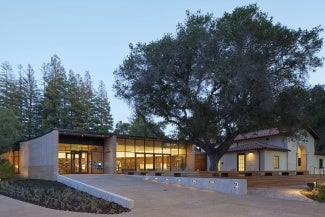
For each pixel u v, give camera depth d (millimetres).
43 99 58375
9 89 56344
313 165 43656
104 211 15188
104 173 37344
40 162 34125
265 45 24391
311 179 32375
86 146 37188
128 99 28469
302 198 20641
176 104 26844
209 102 25125
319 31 25531
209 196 20406
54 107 57281
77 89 59469
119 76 29062
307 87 25438
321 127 52250
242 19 24344
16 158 41500
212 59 24234
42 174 33406
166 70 25594
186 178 25578
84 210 15344
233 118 25234
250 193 22422
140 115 29016
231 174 28641
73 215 14023
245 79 22719
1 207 16109
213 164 28484
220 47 24469
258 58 23984
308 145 43312
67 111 56938
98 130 59375
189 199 18953
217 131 26875
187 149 43312
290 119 25094
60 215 14023
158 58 26094
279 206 17172
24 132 55000
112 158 36812
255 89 23359
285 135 28438
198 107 25031
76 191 21938
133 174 33500
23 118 56625
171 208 16078
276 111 24203
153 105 27781
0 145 37250
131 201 16062
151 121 29719
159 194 20516
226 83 23531
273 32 24047
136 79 27734
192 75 25625
